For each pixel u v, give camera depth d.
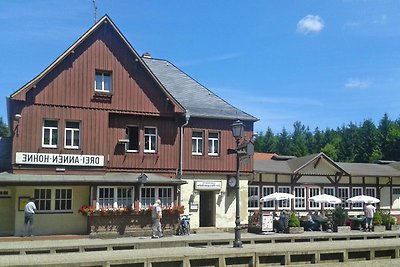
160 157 30.19
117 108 29.09
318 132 118.81
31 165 26.73
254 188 37.16
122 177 27.86
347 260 18.20
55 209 26.75
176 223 28.55
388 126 90.06
